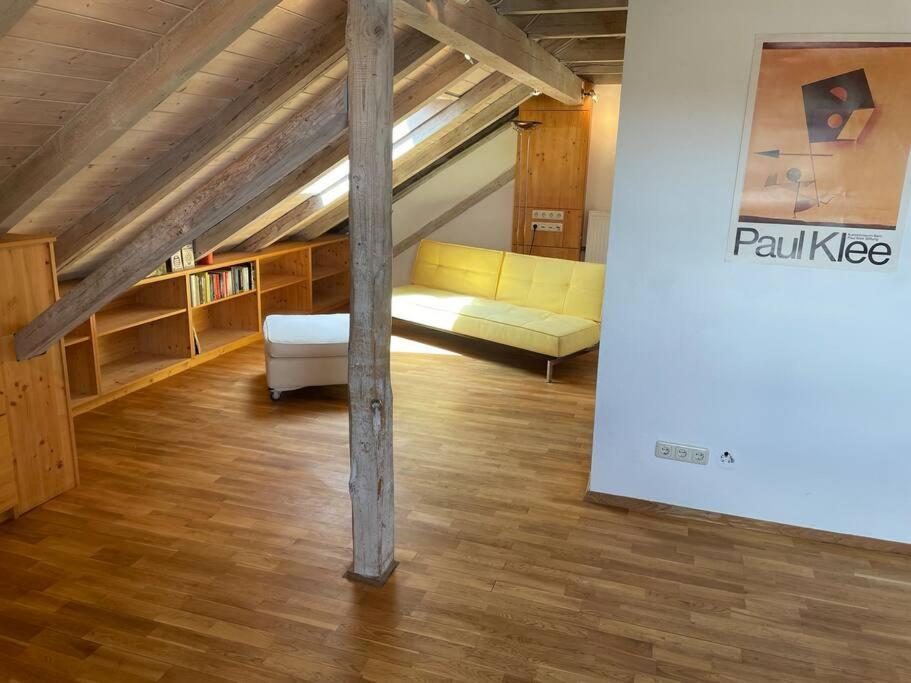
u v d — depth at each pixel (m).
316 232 6.39
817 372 2.83
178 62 2.36
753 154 2.69
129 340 5.03
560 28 4.00
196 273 5.00
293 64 2.96
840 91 2.54
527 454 3.79
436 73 4.12
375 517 2.57
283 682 2.15
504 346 5.87
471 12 3.21
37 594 2.54
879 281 2.67
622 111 2.79
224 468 3.55
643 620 2.47
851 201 2.62
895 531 2.90
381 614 2.47
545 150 6.32
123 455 3.67
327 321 4.82
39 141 2.54
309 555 2.81
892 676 2.23
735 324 2.89
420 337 6.07
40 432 3.11
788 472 2.98
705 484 3.11
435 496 3.31
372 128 2.22
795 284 2.77
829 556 2.89
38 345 2.90
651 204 2.87
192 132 3.10
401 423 4.19
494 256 6.10
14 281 2.91
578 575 2.72
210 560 2.77
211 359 5.28
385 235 2.36
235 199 2.50
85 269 4.09
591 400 4.64
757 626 2.45
